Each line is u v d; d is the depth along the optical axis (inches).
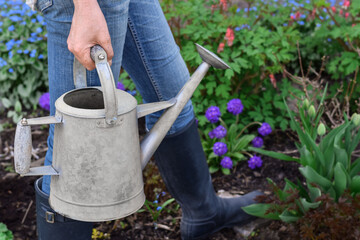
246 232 89.1
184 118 70.8
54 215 62.7
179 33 119.9
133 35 62.1
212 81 118.0
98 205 52.9
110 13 52.1
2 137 124.6
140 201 56.6
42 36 136.9
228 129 122.3
